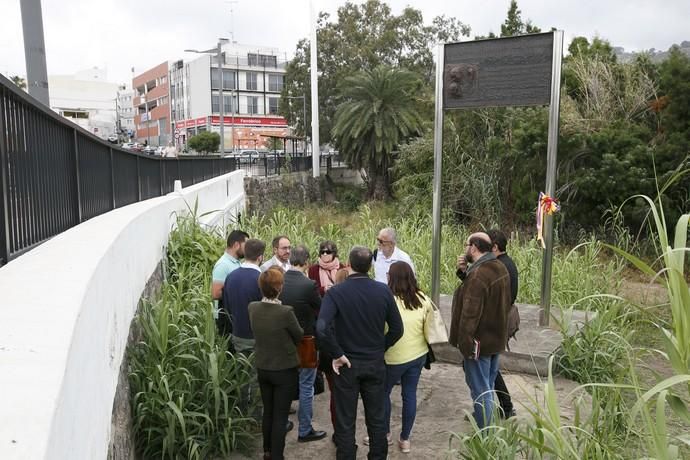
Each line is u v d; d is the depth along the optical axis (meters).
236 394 4.70
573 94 17.47
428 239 10.91
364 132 27.98
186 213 8.45
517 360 6.05
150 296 5.70
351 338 4.09
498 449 3.20
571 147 15.00
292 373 4.31
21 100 3.53
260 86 73.19
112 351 3.26
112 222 4.49
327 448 4.73
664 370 5.66
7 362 1.52
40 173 4.01
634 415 2.00
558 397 5.32
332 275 5.83
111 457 2.99
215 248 7.58
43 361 1.54
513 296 5.05
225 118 70.50
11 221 3.37
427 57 38.56
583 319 7.12
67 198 4.73
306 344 4.66
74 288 2.24
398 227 13.32
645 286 9.35
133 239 4.73
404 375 4.56
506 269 4.51
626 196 13.90
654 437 1.97
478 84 6.94
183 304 5.52
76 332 1.83
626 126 15.31
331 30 38.25
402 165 22.64
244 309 4.89
